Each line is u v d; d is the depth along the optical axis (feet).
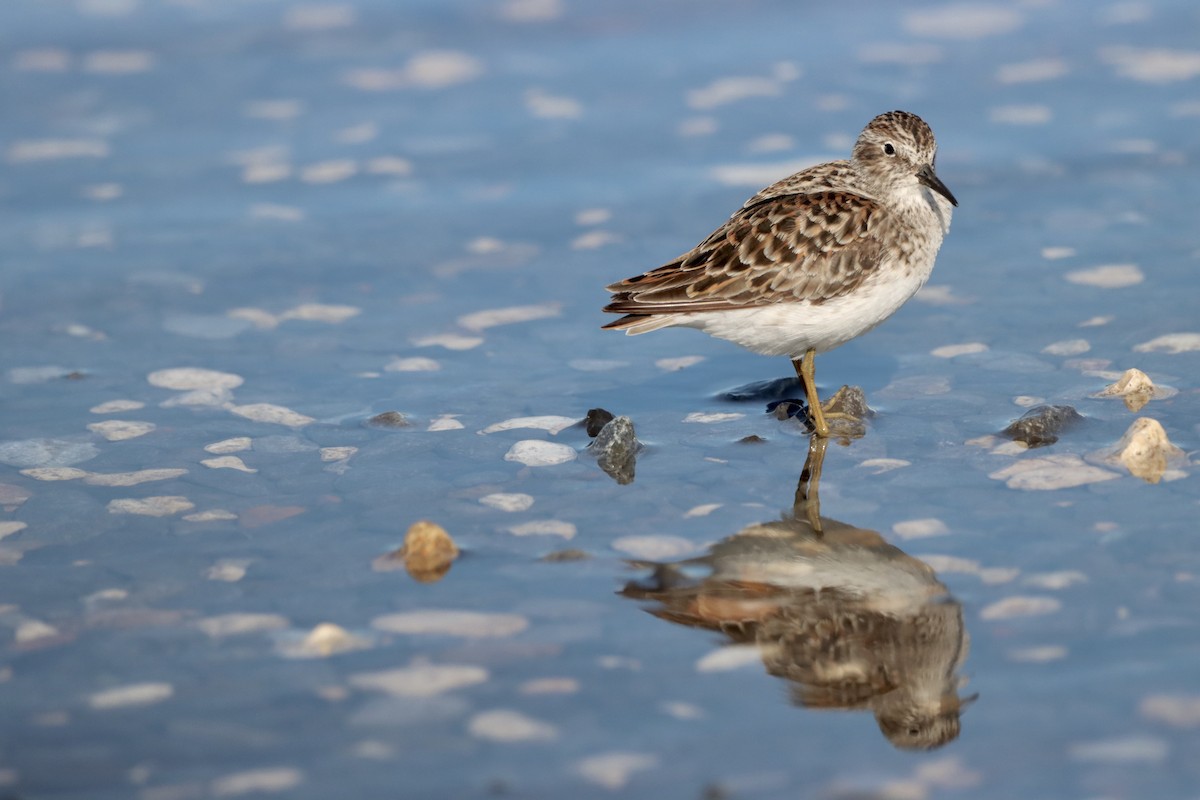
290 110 67.26
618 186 57.82
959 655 26.30
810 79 68.64
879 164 39.29
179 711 25.31
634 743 24.07
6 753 24.07
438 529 31.17
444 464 36.65
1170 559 29.48
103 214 56.34
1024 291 46.96
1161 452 34.60
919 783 22.66
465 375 43.09
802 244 37.65
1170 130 60.34
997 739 23.63
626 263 50.88
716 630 27.89
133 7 81.87
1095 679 25.18
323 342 45.62
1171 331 42.91
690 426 39.06
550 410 40.45
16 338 45.83
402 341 45.57
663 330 47.09
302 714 25.13
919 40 73.61
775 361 44.19
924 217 39.42
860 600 28.76
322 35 77.46
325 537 32.48
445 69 71.97
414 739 24.29
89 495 34.99
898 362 42.65
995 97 65.10
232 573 30.73
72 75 71.56
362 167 60.90
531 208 56.34
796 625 27.91
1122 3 77.82
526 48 74.59
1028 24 75.20
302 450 37.78
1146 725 23.72
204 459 37.22
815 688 25.75
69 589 30.14
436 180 59.26
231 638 27.89
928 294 47.52
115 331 46.50
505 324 46.83
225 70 72.49
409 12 80.74
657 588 29.60
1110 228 51.55
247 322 47.24
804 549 31.04
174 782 23.26
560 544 31.76
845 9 79.25
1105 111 62.69
